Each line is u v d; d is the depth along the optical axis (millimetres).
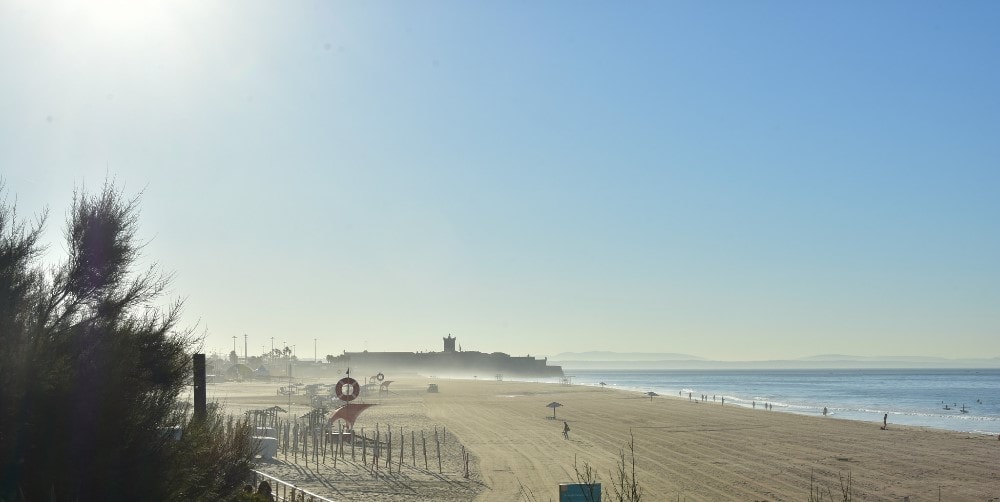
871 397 149250
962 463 47500
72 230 12977
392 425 71500
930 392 171375
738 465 45000
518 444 55125
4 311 11141
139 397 12352
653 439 59625
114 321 12672
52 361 11070
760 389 195250
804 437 62406
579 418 82500
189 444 13016
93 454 11242
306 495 26109
